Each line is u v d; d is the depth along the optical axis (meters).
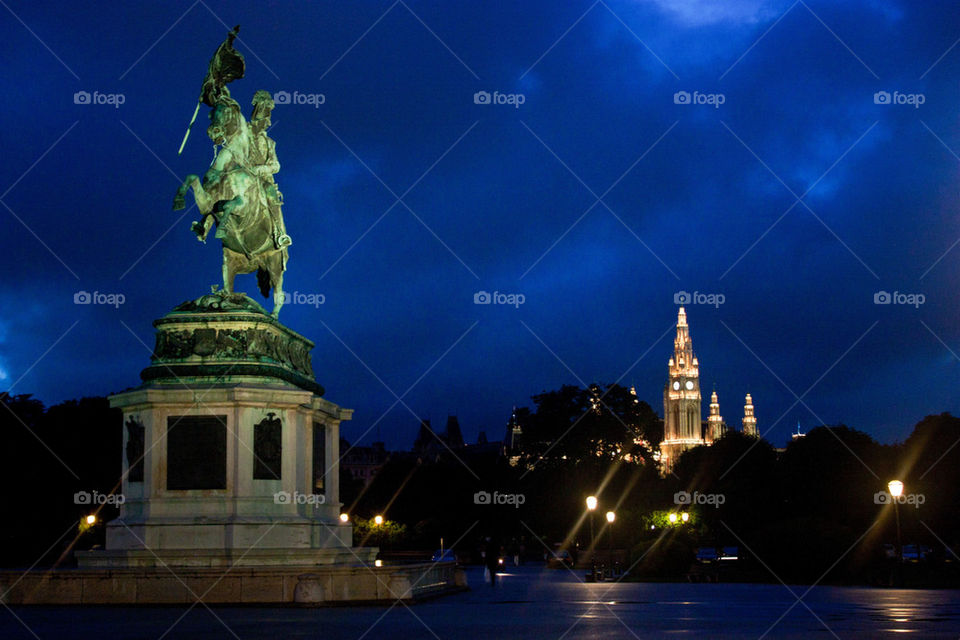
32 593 32.62
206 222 36.84
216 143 38.66
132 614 29.39
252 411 34.97
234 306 37.00
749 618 30.47
